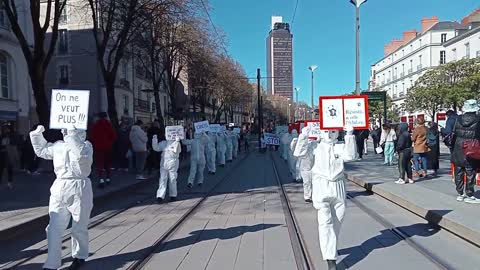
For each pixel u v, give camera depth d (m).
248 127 54.56
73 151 5.89
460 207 9.09
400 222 8.87
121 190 13.27
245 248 7.03
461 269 5.87
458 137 9.86
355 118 7.20
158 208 10.99
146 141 16.08
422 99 51.91
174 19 25.64
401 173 13.23
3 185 13.93
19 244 7.62
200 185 15.36
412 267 6.00
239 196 12.70
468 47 70.38
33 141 5.97
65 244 7.52
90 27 42.03
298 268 5.99
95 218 9.73
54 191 5.91
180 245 7.30
